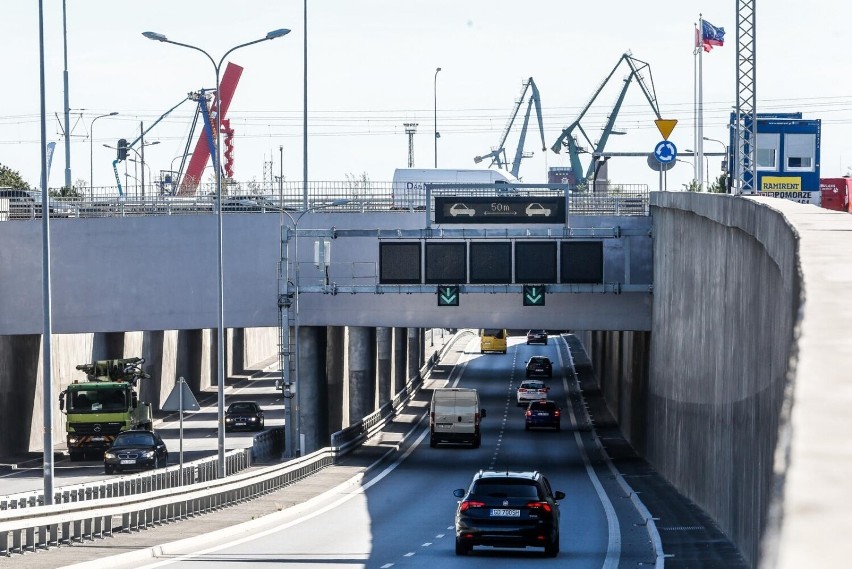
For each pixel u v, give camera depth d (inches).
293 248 6466.5
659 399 5777.6
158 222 6417.3
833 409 397.7
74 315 6422.2
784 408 418.9
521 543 2849.4
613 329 6259.8
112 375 6909.5
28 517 2677.2
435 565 2763.3
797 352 475.8
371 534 3518.7
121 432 6235.2
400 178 7628.0
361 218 6392.7
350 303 6392.7
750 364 2891.2
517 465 6392.7
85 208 6520.7
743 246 3198.8
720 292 3686.0
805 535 332.8
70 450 6594.5
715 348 3757.4
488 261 6067.9
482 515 2864.2
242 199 6525.6
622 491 5002.5
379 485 5408.5
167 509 3629.4
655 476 5526.6
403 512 4259.4
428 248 6107.3
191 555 2930.6
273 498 4618.6
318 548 3125.0
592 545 3230.8
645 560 2844.5
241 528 3587.6
